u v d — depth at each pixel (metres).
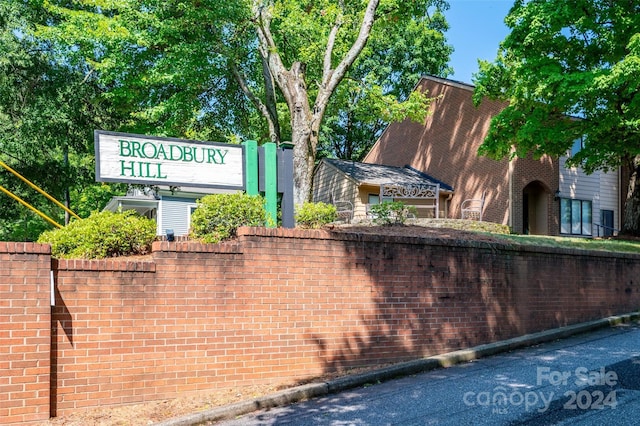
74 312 6.81
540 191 25.47
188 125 20.44
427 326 9.47
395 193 25.34
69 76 20.59
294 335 8.20
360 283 8.87
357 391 7.64
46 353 6.45
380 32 23.39
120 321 7.05
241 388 7.62
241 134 23.78
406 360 9.11
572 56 19.08
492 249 10.58
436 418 6.18
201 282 7.61
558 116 19.98
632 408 6.24
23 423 6.25
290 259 8.30
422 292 9.50
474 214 24.97
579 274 12.34
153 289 7.29
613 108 18.27
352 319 8.72
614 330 11.78
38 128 19.94
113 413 6.67
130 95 19.45
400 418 6.25
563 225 25.41
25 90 20.30
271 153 9.76
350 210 24.09
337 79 16.98
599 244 16.72
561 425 5.77
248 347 7.83
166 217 22.38
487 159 24.77
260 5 18.36
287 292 8.22
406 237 9.43
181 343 7.39
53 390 6.59
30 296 6.44
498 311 10.49
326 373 8.34
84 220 8.86
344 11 19.98
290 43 20.94
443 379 8.05
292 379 8.02
